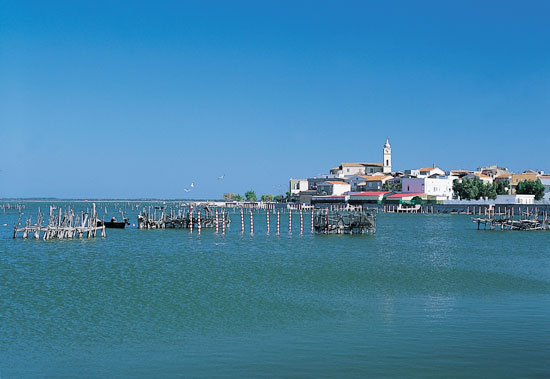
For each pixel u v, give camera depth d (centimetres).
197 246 9231
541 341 3462
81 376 2945
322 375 2936
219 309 4341
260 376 2927
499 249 8806
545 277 5881
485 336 3575
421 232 12550
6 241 9775
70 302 4559
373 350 3316
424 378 2892
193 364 3106
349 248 8956
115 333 3681
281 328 3797
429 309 4341
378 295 4906
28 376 2948
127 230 12888
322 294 4944
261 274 6066
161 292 4994
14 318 4028
